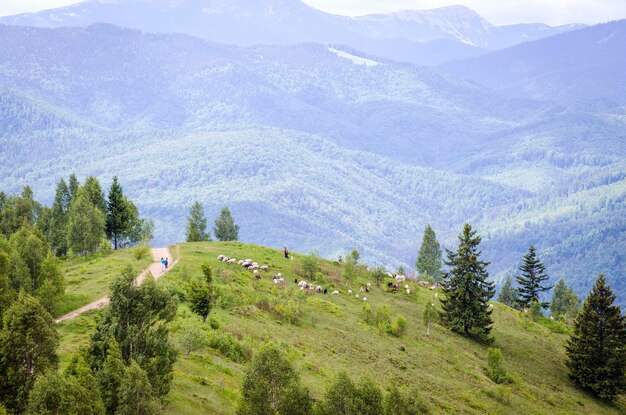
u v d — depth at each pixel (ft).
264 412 147.74
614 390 316.60
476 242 366.43
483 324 361.10
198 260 358.64
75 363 140.05
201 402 165.68
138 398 126.93
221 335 221.87
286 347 242.17
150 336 148.97
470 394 264.93
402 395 161.99
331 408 154.61
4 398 129.39
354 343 289.12
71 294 245.65
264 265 395.55
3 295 182.09
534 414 265.34
